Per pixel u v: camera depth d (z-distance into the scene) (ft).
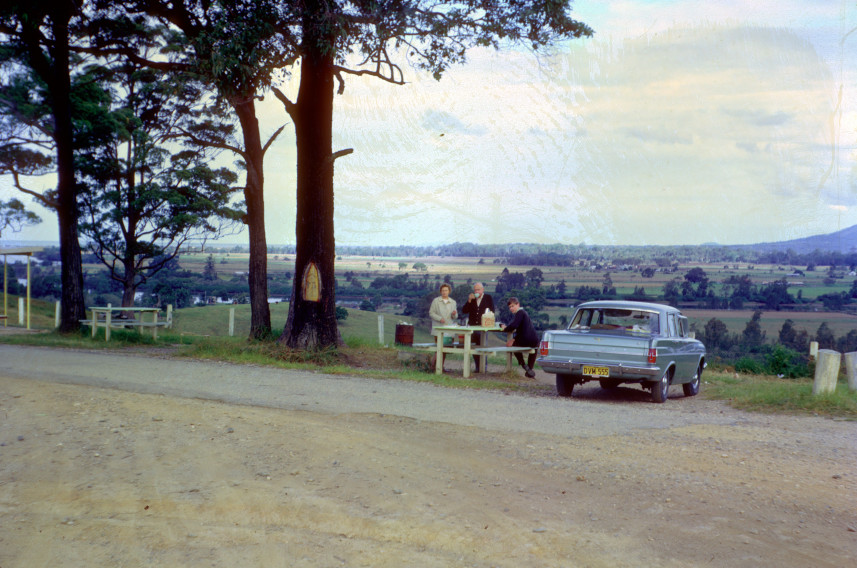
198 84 38.78
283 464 16.28
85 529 11.78
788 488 16.01
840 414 26.45
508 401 28.53
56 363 33.06
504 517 13.74
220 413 21.38
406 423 22.09
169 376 30.53
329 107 41.04
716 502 14.93
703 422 24.66
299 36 31.30
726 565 11.68
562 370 31.45
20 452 15.53
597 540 12.67
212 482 14.57
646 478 16.63
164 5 33.32
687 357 33.55
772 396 29.48
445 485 15.60
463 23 22.03
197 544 11.52
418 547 12.06
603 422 24.06
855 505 14.87
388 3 25.53
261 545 11.68
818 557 12.07
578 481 16.31
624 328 32.58
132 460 15.57
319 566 11.03
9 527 11.68
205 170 81.15
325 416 22.54
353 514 13.41
